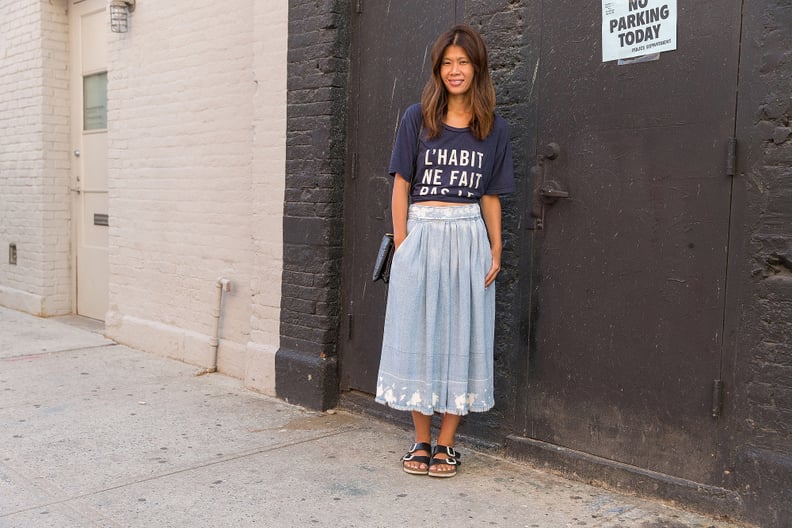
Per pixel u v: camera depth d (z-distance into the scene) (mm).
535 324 3369
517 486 3166
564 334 3268
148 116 5668
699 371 2855
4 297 7773
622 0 2996
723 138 2752
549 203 3283
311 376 4270
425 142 3123
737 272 2738
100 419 4059
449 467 3254
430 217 3111
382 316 4070
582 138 3158
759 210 2672
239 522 2822
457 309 3115
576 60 3160
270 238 4574
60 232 7262
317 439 3771
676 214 2895
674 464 2947
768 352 2664
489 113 3066
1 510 2908
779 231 2619
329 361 4250
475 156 3102
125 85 5875
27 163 7332
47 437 3752
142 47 5680
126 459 3467
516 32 3355
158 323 5707
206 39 5117
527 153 3346
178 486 3156
